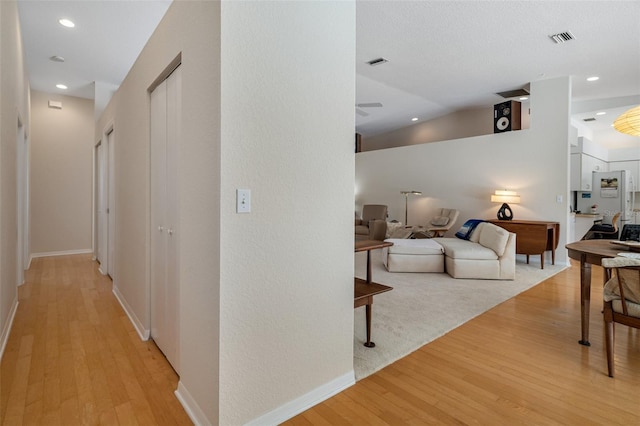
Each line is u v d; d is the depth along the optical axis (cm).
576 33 373
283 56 157
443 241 500
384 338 248
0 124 241
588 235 705
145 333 251
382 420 158
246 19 144
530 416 161
